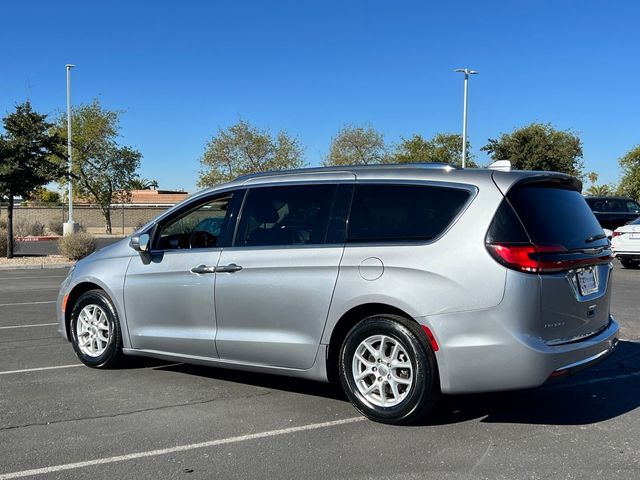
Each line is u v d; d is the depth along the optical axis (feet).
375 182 16.51
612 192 199.82
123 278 20.29
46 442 14.76
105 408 17.25
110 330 20.74
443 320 14.67
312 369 16.55
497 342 14.29
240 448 14.38
